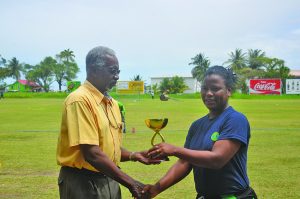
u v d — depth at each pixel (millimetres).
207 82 4164
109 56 4422
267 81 90500
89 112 4234
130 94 96062
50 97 89938
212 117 4238
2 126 23078
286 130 20594
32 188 8641
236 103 55969
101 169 4207
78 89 4379
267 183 9039
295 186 8781
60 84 150250
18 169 10656
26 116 31391
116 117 4555
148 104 53375
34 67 149500
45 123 25031
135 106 47312
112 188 4504
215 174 4074
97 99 4348
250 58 114812
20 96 89062
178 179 4430
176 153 3943
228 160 3961
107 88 4465
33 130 20797
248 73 105938
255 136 17953
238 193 4066
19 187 8727
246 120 4082
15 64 147625
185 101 65625
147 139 16984
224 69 4207
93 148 4180
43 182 9180
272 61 111500
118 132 4559
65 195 4438
